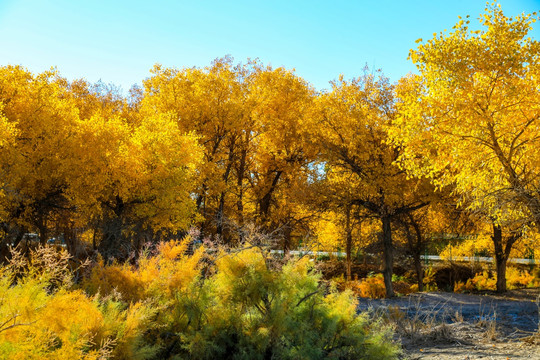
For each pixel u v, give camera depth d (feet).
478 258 93.50
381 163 60.03
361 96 62.44
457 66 31.55
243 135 85.51
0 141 40.16
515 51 30.27
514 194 28.58
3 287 9.29
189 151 60.13
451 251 93.91
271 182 80.74
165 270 15.58
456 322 31.35
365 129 60.18
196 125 75.56
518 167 32.45
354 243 84.99
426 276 91.04
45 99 51.16
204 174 69.62
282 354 12.78
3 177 43.96
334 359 13.34
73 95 87.56
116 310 11.62
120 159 54.44
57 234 56.90
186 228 57.62
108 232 47.11
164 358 12.82
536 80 31.99
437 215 71.36
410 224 73.67
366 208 65.51
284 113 78.48
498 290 64.59
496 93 32.45
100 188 51.55
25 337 8.74
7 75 50.16
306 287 14.73
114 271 15.74
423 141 35.42
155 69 77.77
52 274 10.16
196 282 15.17
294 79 80.69
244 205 85.81
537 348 21.81
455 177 35.73
